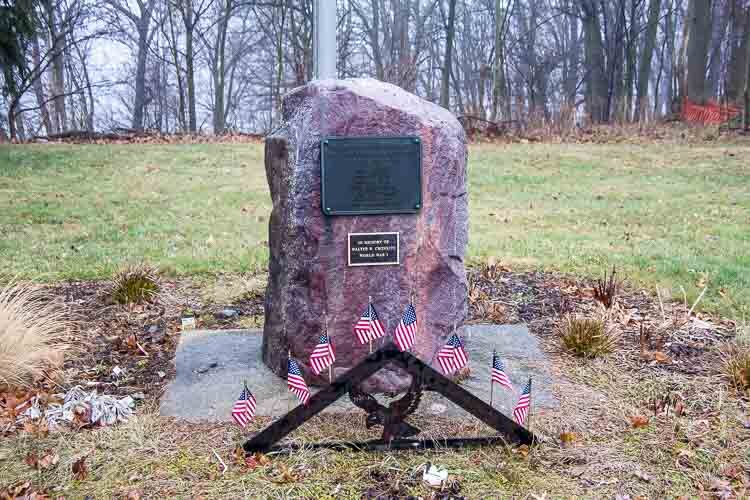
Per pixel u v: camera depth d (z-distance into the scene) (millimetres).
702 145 16906
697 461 3703
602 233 8914
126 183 11883
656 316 5812
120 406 4121
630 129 19359
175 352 4996
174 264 7141
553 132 19016
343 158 4109
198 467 3604
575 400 4340
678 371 4781
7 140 18234
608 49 30078
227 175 12844
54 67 29969
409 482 3502
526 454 3727
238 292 6480
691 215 9969
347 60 34656
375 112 4105
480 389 4426
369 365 3656
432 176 4207
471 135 18391
